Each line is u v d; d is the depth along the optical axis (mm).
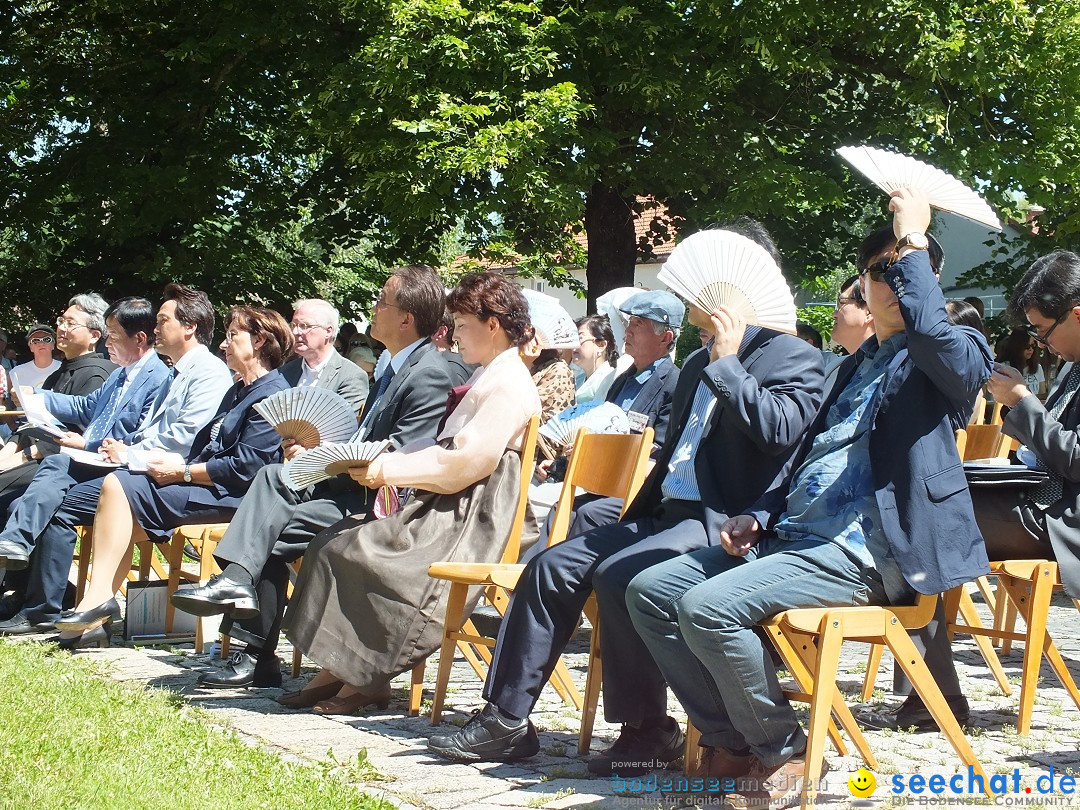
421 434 4777
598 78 12406
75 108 15320
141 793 2904
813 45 12586
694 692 3199
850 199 13914
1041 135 12555
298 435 4941
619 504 5031
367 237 15398
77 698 3938
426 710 4402
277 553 4762
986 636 4281
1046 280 4172
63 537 5703
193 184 14188
